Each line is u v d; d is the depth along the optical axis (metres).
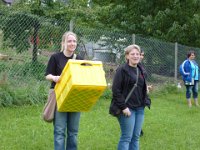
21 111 8.01
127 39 11.94
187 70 11.12
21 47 8.77
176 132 7.55
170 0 18.41
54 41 9.46
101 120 8.03
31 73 8.98
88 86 4.32
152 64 13.27
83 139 6.51
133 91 5.05
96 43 10.79
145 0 18.52
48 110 4.85
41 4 13.11
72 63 4.43
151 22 17.81
